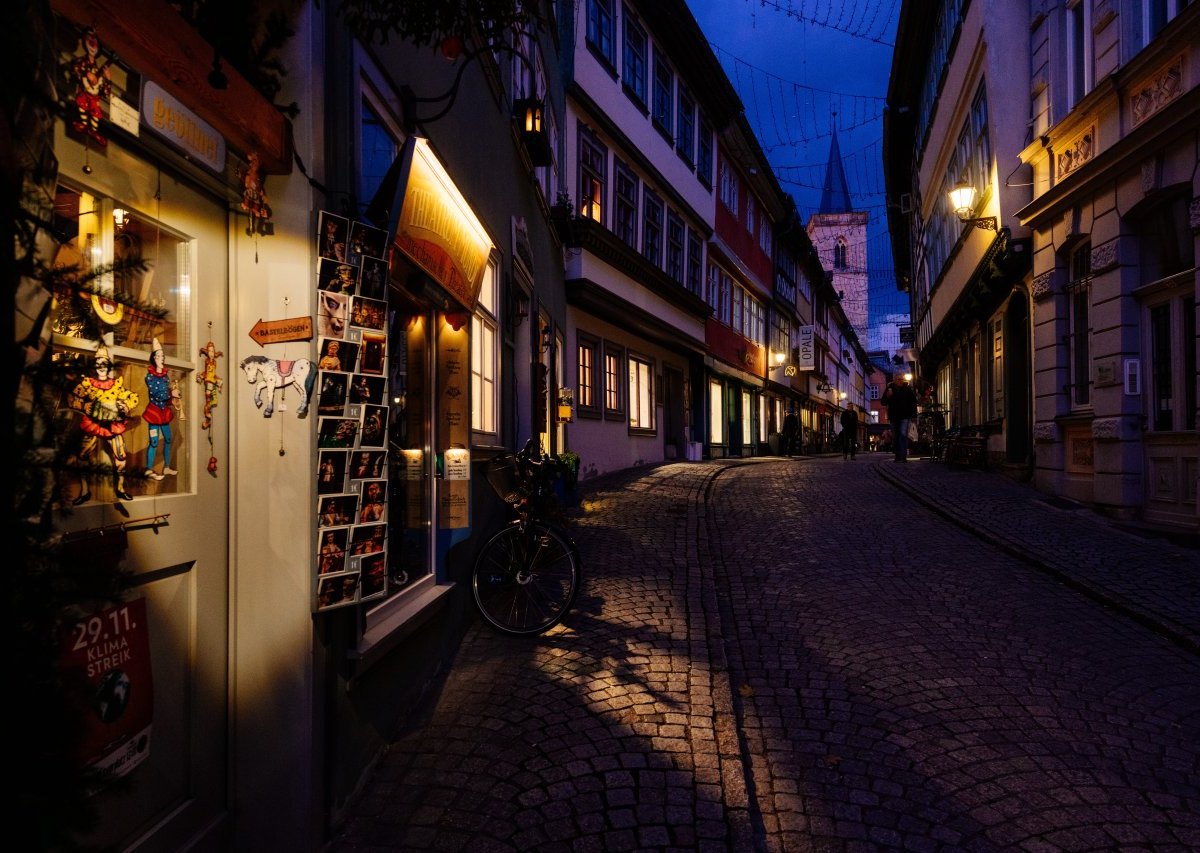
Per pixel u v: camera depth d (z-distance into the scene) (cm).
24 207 131
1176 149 768
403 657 378
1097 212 908
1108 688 426
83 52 177
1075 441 991
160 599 224
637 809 299
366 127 356
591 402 1374
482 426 593
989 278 1273
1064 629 526
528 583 523
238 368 266
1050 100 1021
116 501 202
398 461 416
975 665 462
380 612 357
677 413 1941
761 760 352
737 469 1653
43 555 132
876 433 5956
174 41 208
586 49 1259
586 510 948
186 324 240
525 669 443
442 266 390
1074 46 990
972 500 1017
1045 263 1050
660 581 634
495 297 646
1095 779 329
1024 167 1119
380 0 297
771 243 2833
